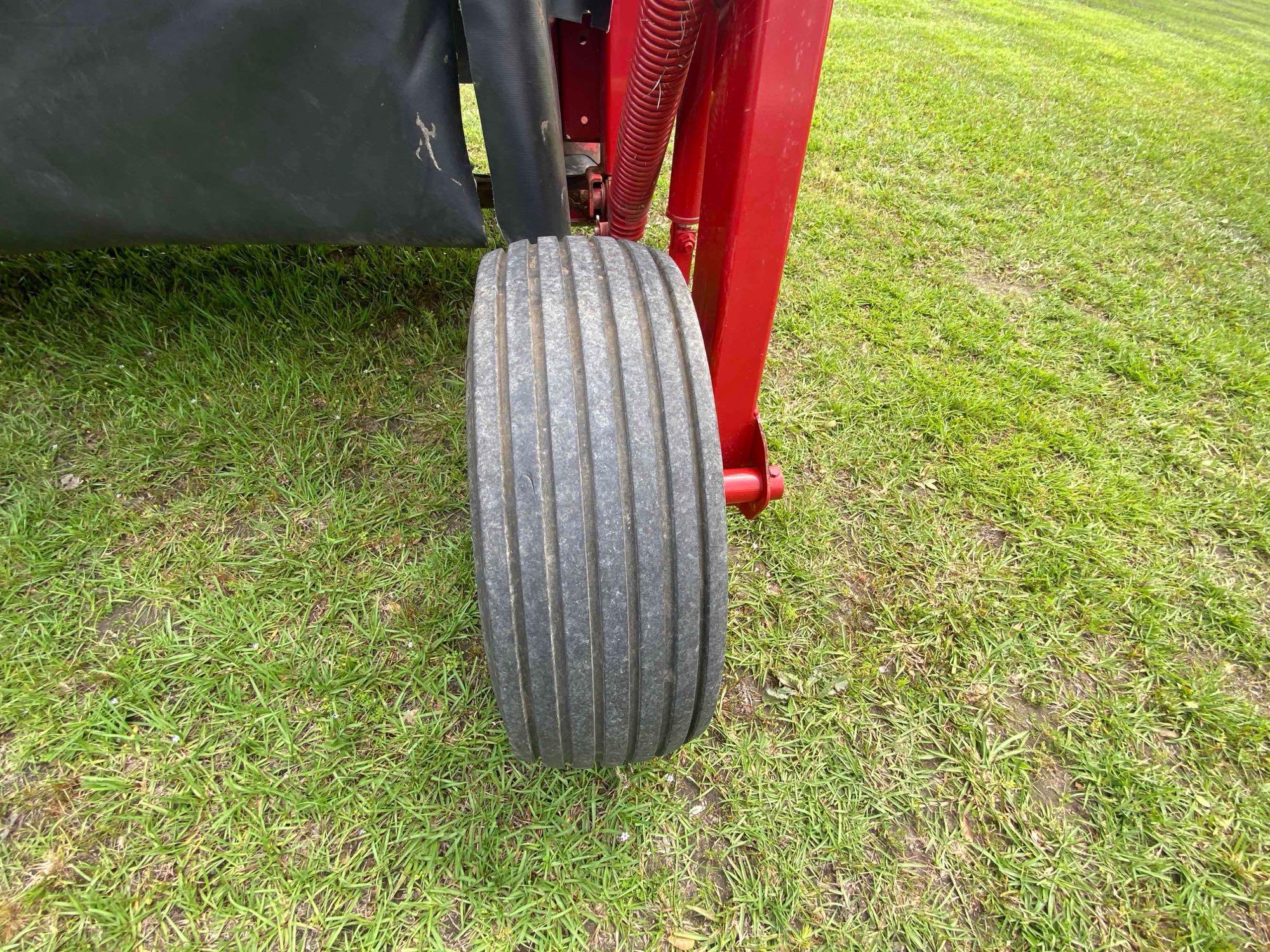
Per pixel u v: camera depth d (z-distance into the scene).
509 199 1.49
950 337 2.91
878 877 1.45
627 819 1.50
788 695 1.72
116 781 1.48
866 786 1.58
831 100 5.24
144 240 1.58
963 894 1.44
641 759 1.30
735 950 1.34
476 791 1.52
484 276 1.21
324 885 1.37
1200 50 9.50
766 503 1.49
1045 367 2.82
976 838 1.52
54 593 1.78
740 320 1.31
